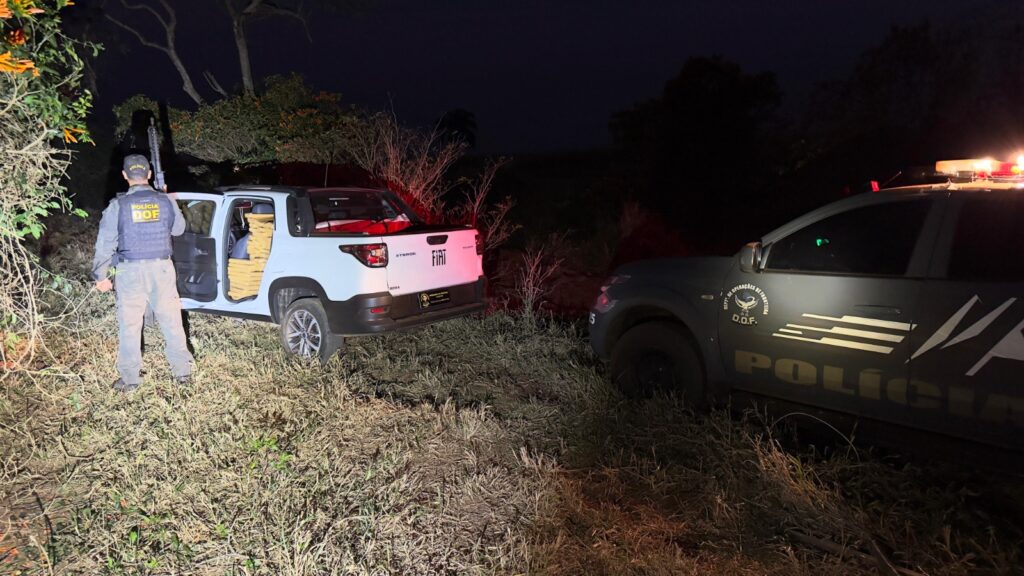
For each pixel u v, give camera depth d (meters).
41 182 5.28
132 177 5.60
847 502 4.03
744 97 11.67
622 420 5.10
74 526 3.86
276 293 6.61
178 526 3.84
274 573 3.51
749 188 11.73
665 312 5.58
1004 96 10.91
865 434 4.36
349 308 6.13
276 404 5.35
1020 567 3.45
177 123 14.70
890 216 4.32
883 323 4.20
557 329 7.43
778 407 4.76
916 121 11.88
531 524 3.96
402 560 3.63
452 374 6.32
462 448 4.86
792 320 4.60
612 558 3.65
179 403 5.26
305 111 14.16
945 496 3.98
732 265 4.98
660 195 11.95
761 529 3.88
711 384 5.13
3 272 4.75
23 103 4.49
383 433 5.03
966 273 3.97
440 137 10.80
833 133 12.60
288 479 4.24
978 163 4.32
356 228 7.25
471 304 7.04
